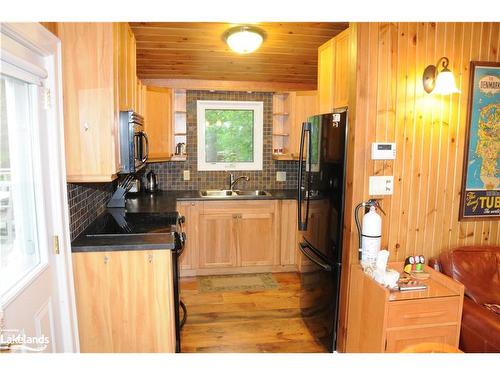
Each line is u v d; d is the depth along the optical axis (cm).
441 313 183
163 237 210
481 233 236
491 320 177
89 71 186
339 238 226
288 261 394
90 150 189
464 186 228
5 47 124
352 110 212
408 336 182
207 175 422
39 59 157
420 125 217
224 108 416
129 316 200
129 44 246
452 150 224
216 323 282
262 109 422
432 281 199
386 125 213
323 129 246
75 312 190
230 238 381
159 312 201
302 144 270
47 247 165
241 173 428
